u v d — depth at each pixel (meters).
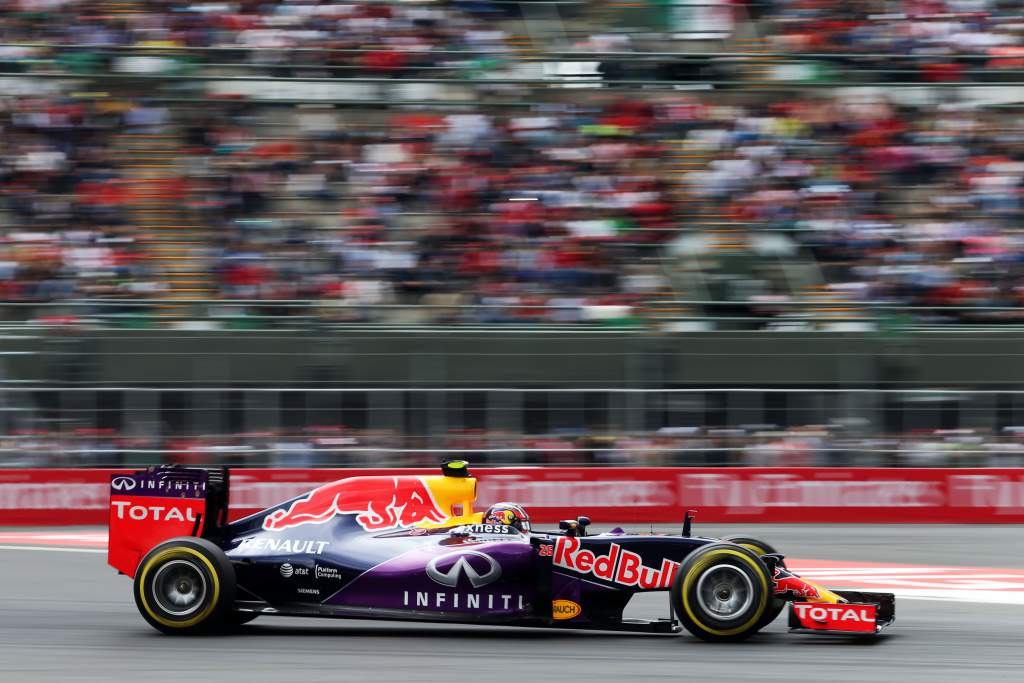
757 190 70.75
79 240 67.19
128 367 58.81
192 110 72.69
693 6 76.81
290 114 73.12
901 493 57.22
